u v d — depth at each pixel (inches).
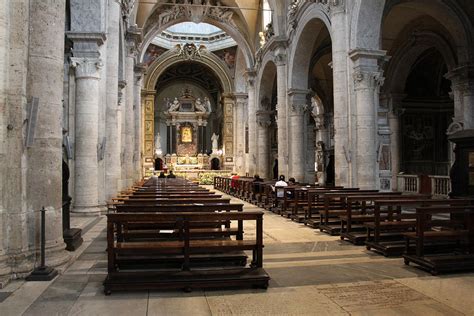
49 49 241.8
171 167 1536.7
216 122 1851.6
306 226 432.5
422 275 237.9
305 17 764.0
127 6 751.7
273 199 599.8
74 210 466.9
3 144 219.3
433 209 257.9
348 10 571.8
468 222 264.5
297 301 191.8
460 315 175.3
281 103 896.3
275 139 1332.4
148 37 1119.0
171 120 1765.5
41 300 190.7
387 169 553.6
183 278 205.0
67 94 488.7
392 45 863.7
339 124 573.9
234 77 1550.2
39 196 236.2
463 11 637.3
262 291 206.2
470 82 645.3
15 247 224.5
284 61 897.5
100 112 513.7
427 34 785.6
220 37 1512.1
